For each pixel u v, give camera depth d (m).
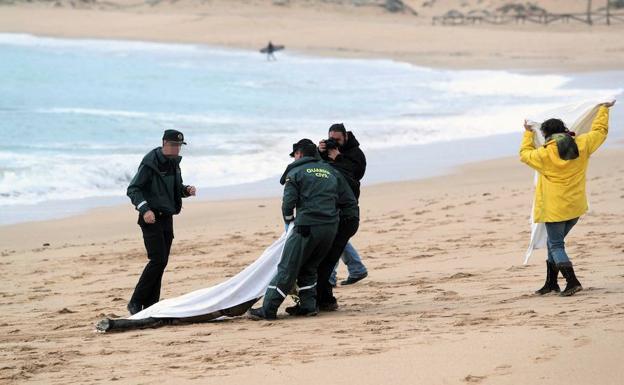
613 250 36.84
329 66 197.62
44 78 148.88
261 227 51.25
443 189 62.03
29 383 20.84
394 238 44.88
